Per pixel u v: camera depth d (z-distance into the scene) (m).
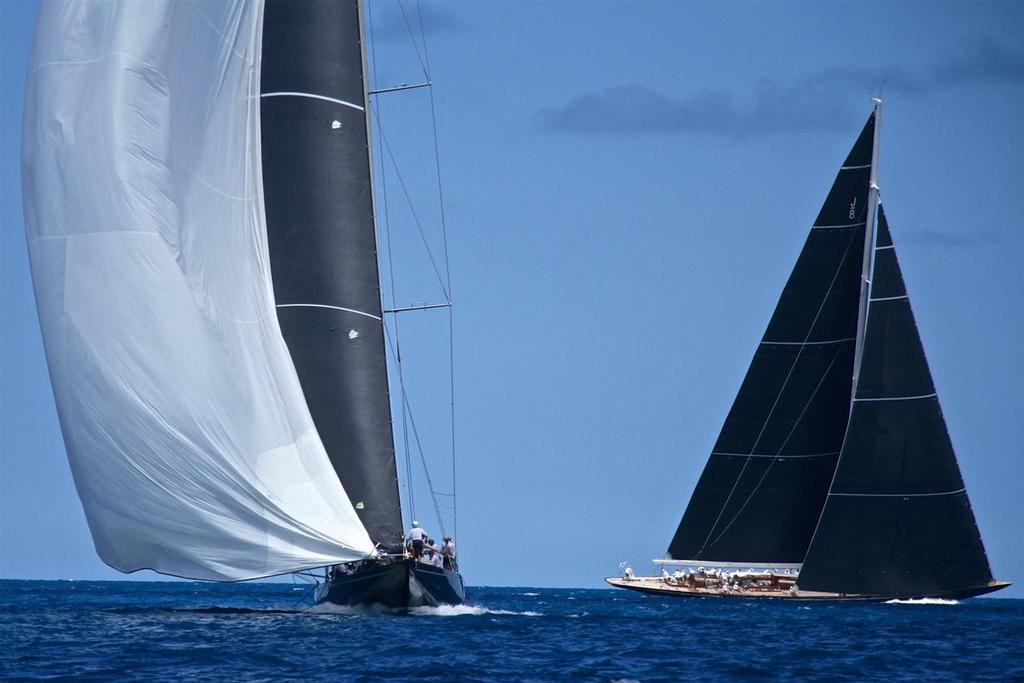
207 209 134.62
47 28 132.75
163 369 130.50
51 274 131.50
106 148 131.12
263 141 147.38
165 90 133.12
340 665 108.56
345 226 148.62
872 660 123.56
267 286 137.25
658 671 112.44
